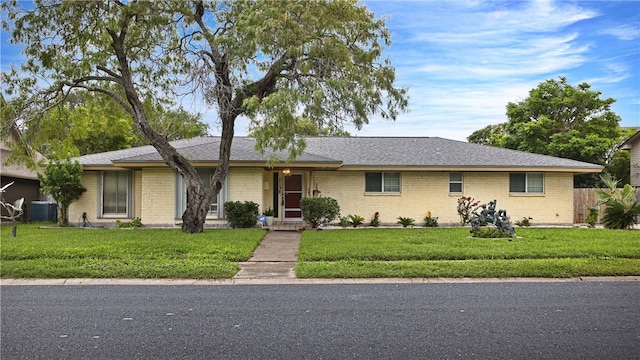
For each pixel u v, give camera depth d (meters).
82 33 15.29
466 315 6.41
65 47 15.52
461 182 20.83
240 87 15.10
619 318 6.24
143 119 15.47
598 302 7.23
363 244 12.84
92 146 33.44
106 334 5.52
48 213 22.58
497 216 14.94
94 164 19.25
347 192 20.55
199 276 9.41
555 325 5.89
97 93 17.39
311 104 13.61
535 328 5.75
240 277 9.48
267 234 16.41
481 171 20.64
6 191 22.39
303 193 20.77
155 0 14.63
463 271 9.59
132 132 37.06
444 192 20.75
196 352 4.88
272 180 20.59
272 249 12.87
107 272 9.52
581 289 8.32
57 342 5.21
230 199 18.94
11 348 5.01
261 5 13.55
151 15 14.89
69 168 18.77
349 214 20.47
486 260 10.67
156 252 11.52
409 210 20.62
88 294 7.91
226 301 7.33
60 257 10.91
